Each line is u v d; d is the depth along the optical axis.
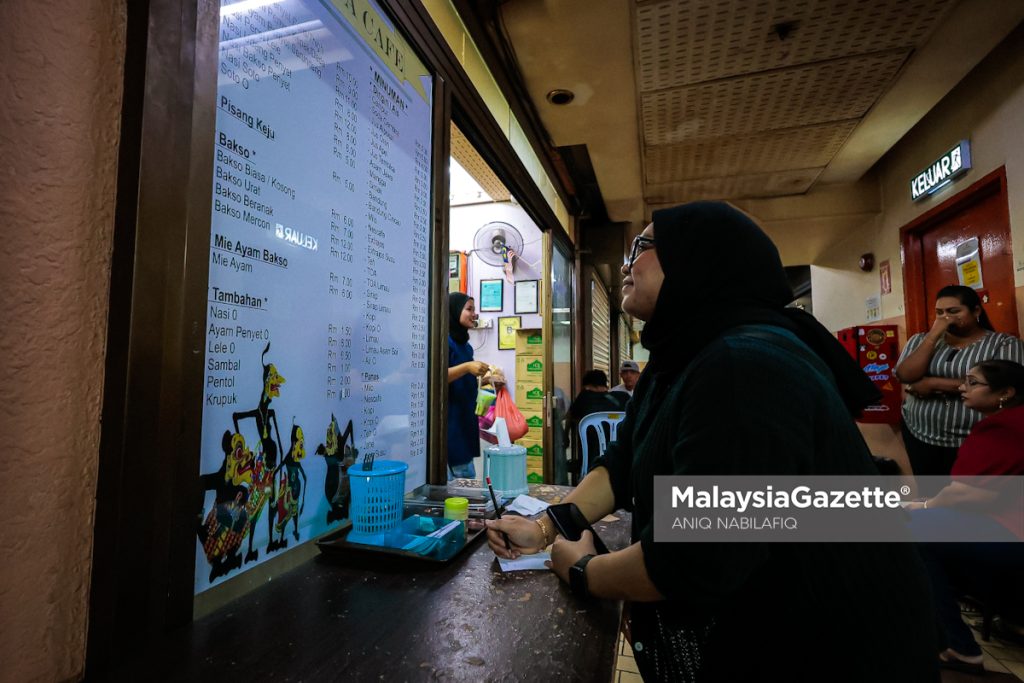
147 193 0.62
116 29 0.62
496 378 2.39
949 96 3.20
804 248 5.05
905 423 3.05
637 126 3.13
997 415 1.95
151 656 0.60
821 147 3.44
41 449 0.54
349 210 1.12
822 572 0.68
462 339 2.55
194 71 0.70
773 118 3.04
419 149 1.47
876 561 0.69
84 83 0.58
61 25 0.56
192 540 0.69
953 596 1.95
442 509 1.22
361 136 1.18
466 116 1.91
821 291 5.20
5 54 0.50
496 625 0.68
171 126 0.66
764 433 0.62
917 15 2.15
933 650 0.73
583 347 4.69
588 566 0.76
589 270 4.83
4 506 0.50
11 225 0.51
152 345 0.63
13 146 0.51
